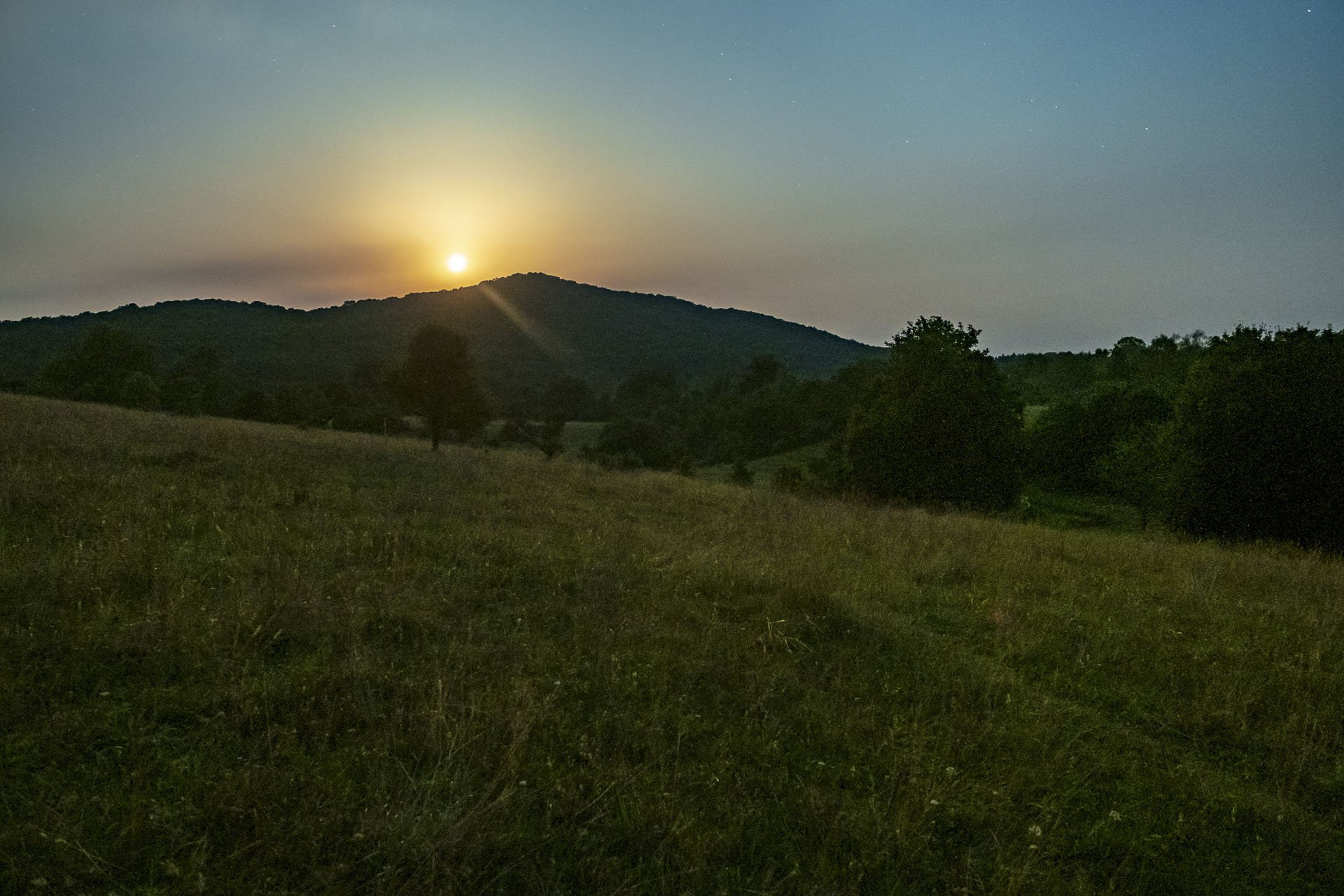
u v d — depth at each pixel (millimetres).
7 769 3018
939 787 3633
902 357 22406
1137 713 4867
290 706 3775
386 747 3467
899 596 7164
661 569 7238
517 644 4938
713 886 2857
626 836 3074
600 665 4727
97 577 4965
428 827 2898
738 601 6449
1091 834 3408
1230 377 18656
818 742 4074
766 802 3475
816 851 3129
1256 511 18266
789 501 15156
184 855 2701
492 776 3400
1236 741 4547
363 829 2840
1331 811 3842
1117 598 7727
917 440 21453
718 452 76688
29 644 3898
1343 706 5027
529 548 7441
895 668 5258
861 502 18703
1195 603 7770
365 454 14461
